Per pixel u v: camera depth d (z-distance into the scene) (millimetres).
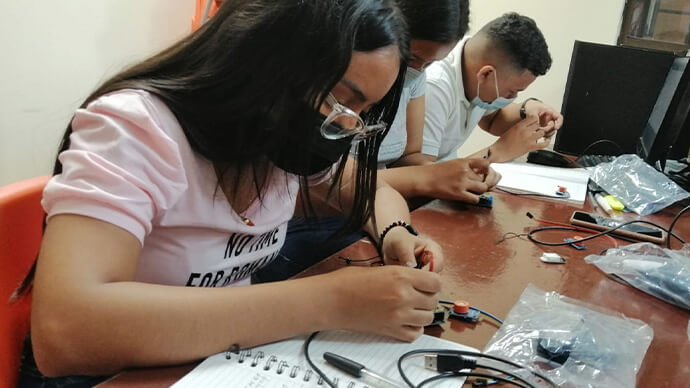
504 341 670
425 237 1024
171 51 691
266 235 837
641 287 854
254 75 620
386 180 1281
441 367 600
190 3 2291
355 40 613
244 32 620
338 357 591
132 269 584
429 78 1791
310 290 631
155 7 2146
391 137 1568
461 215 1186
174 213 685
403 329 648
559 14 2449
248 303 597
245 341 593
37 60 1797
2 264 729
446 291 802
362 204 907
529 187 1438
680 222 1235
